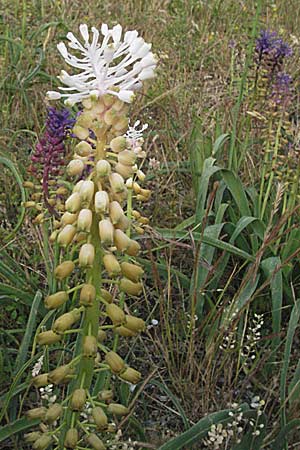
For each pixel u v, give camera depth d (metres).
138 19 5.80
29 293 2.89
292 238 3.25
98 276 1.79
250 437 2.42
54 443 2.34
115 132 1.66
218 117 4.11
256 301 3.19
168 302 2.83
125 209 3.60
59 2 5.76
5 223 3.48
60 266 1.79
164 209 3.66
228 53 5.33
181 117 4.27
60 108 4.31
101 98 1.62
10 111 4.38
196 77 4.96
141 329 1.83
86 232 1.66
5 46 4.71
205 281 2.87
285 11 6.41
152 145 4.16
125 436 2.58
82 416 2.36
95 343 1.78
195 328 3.00
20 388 2.43
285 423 2.47
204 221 2.78
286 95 3.53
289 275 3.28
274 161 3.41
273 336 2.74
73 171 1.69
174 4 6.44
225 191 3.67
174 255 3.36
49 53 4.93
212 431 2.26
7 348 2.75
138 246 1.76
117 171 1.69
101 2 5.98
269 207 3.52
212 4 6.39
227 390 2.77
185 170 3.87
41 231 3.14
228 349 2.69
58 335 1.80
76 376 1.92
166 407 2.67
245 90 4.11
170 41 5.64
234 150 3.74
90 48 1.60
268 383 2.88
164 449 2.25
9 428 2.26
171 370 2.83
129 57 1.63
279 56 3.71
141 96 4.46
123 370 1.81
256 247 3.29
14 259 3.16
